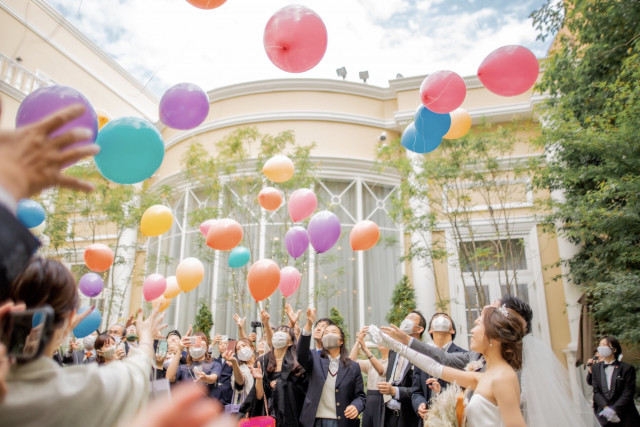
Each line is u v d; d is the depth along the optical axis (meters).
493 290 8.54
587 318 6.92
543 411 2.28
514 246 8.66
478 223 8.79
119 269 10.56
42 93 2.04
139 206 9.23
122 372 1.01
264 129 9.73
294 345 4.12
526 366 2.38
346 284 8.93
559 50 6.89
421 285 8.70
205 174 8.19
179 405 0.57
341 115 9.81
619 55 5.95
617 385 5.05
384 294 9.02
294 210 4.83
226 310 8.90
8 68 9.24
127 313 10.52
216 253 9.25
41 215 3.85
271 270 3.92
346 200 9.48
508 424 2.03
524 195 8.48
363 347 4.26
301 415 3.75
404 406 3.73
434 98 3.24
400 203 7.57
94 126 2.16
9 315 0.81
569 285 7.92
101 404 0.87
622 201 5.70
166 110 3.21
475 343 2.35
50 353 1.04
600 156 5.39
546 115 6.63
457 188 7.62
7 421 0.73
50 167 0.76
